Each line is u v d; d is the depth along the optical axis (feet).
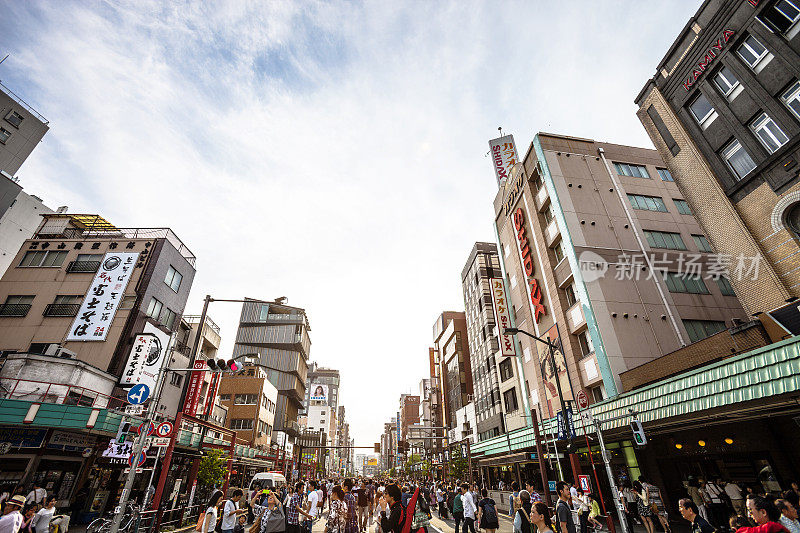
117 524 33.76
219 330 123.44
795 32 44.11
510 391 109.40
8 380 54.49
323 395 384.27
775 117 46.09
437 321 234.79
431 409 241.35
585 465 67.67
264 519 29.71
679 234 82.02
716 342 46.52
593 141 94.63
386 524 24.00
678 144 59.62
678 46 59.77
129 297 81.92
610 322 67.67
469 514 42.78
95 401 63.77
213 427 75.10
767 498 26.14
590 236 77.66
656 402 42.70
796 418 36.06
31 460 49.73
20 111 107.76
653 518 47.91
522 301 99.96
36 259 85.92
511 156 115.03
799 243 43.83
